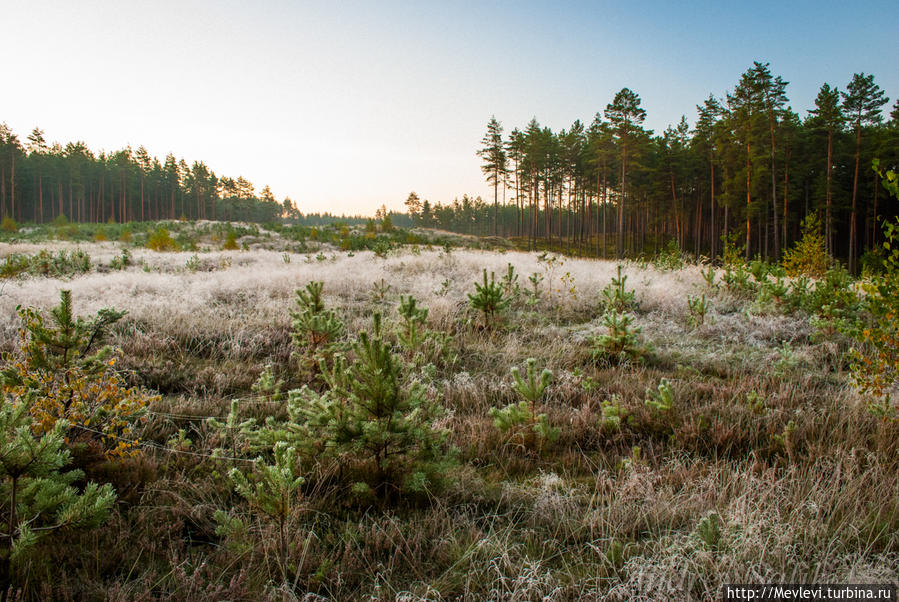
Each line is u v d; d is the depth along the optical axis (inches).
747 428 175.5
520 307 389.4
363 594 98.0
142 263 658.8
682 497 132.6
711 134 1830.7
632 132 1642.5
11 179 2564.0
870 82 1375.5
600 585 100.3
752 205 1467.8
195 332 281.7
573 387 221.1
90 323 156.4
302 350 262.4
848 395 199.8
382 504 130.0
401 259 634.8
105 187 3201.3
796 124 1704.0
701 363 265.1
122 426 154.3
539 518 126.2
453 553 109.5
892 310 165.9
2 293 349.4
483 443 168.9
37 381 139.3
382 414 133.5
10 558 90.2
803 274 542.9
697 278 490.9
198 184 3508.9
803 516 119.8
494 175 2583.7
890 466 141.8
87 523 100.8
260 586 97.0
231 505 126.9
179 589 91.3
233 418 153.7
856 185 1419.8
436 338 268.8
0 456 93.6
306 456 144.6
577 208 2573.8
